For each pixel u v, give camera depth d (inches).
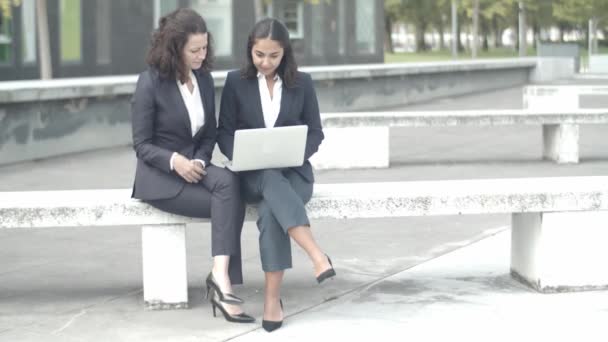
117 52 670.5
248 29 807.1
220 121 187.9
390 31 2255.2
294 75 184.1
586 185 195.2
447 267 216.8
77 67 638.5
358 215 186.2
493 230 259.1
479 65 868.6
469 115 390.9
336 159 382.0
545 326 170.6
